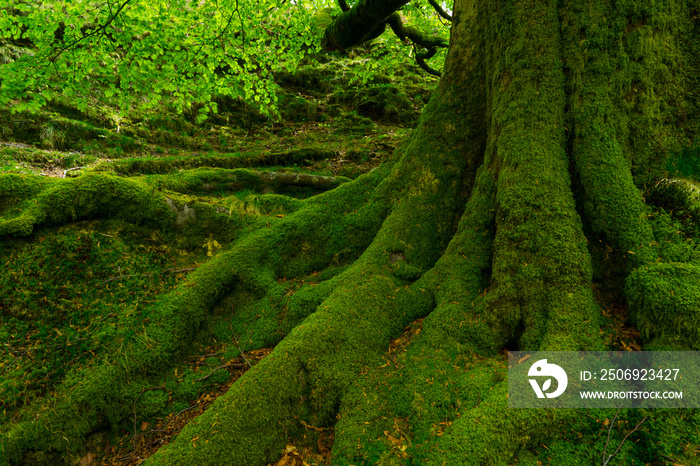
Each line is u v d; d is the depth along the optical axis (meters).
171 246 4.52
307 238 4.59
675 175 2.98
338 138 10.83
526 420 2.24
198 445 2.55
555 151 3.10
